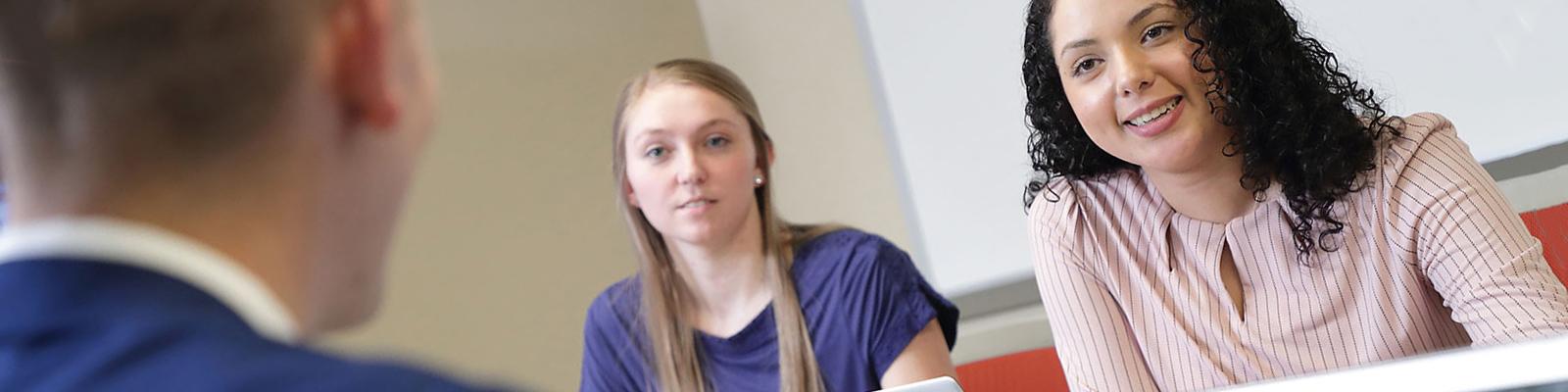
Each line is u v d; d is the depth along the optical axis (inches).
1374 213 60.3
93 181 14.1
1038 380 85.4
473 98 137.6
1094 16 62.4
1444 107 118.3
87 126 14.1
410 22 16.2
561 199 143.8
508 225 137.9
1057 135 69.4
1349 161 60.4
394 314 125.6
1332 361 62.5
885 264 71.4
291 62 14.5
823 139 156.9
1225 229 63.7
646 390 75.3
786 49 158.1
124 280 13.6
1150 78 61.2
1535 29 112.0
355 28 15.3
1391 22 119.5
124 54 14.0
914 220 149.9
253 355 13.2
